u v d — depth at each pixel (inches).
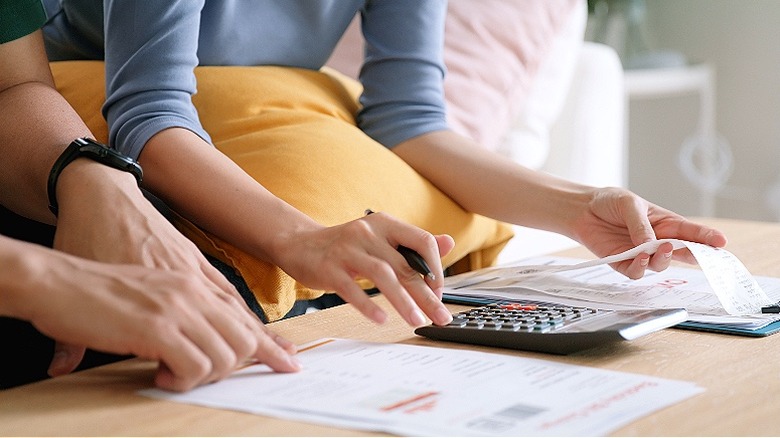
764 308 36.2
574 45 89.4
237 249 38.6
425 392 26.0
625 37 121.2
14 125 36.2
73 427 24.2
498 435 22.6
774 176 121.5
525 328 31.6
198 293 27.5
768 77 121.1
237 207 37.3
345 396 25.9
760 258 47.8
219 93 49.5
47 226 41.1
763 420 24.1
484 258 54.7
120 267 27.4
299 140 46.8
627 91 112.6
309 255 34.6
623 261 41.8
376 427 23.5
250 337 27.6
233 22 51.7
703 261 36.9
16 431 24.0
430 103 53.6
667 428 23.5
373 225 34.4
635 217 42.7
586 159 91.5
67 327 26.0
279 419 24.6
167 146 38.9
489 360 29.3
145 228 31.5
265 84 51.0
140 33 41.0
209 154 38.9
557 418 23.8
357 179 46.2
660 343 32.1
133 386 27.8
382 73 54.1
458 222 50.6
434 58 54.3
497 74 77.5
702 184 126.5
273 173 44.4
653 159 131.8
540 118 85.7
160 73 40.7
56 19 54.8
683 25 127.4
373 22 55.2
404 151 52.1
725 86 124.6
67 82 50.4
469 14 79.4
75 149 33.4
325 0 54.6
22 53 38.4
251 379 27.9
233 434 23.6
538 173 49.4
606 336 29.7
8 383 37.1
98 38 53.3
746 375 28.2
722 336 33.1
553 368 28.4
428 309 32.8
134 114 40.1
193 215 38.6
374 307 32.4
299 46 55.7
